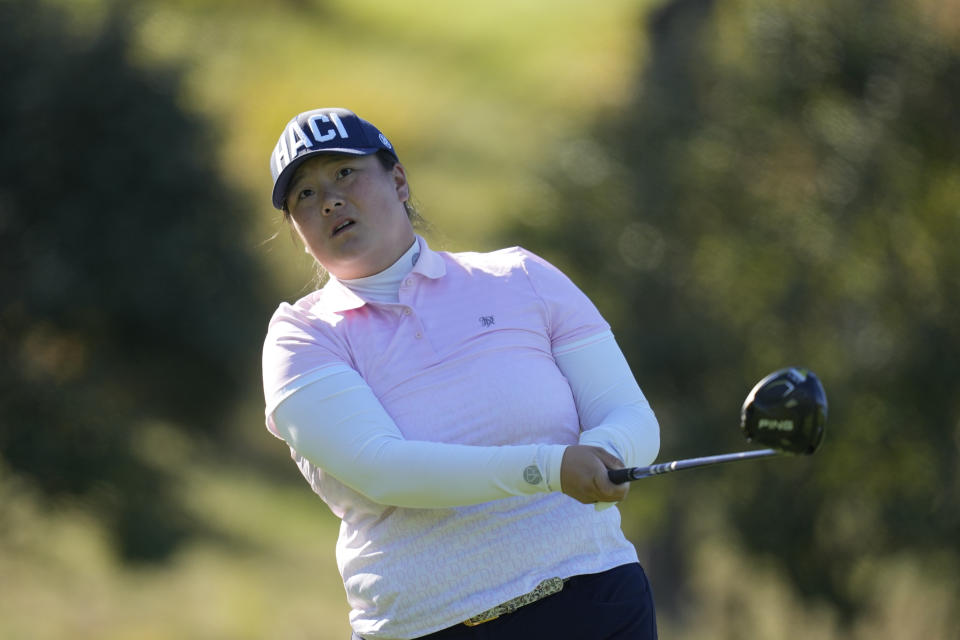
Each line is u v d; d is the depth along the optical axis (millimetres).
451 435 10703
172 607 67375
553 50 158875
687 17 64438
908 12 50656
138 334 62594
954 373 49250
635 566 11094
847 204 50875
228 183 65062
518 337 10984
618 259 55969
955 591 49688
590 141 56875
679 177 54719
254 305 63906
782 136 53375
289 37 155625
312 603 71875
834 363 51562
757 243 53375
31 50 60719
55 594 66438
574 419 11062
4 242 60750
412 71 157625
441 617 10664
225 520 79875
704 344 53219
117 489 62469
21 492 62375
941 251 50438
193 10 150750
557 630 10586
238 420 71750
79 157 61156
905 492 50125
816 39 51500
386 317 11031
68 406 60875
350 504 11023
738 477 52312
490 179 121625
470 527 10633
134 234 61188
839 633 51562
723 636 57594
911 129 50188
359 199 11102
